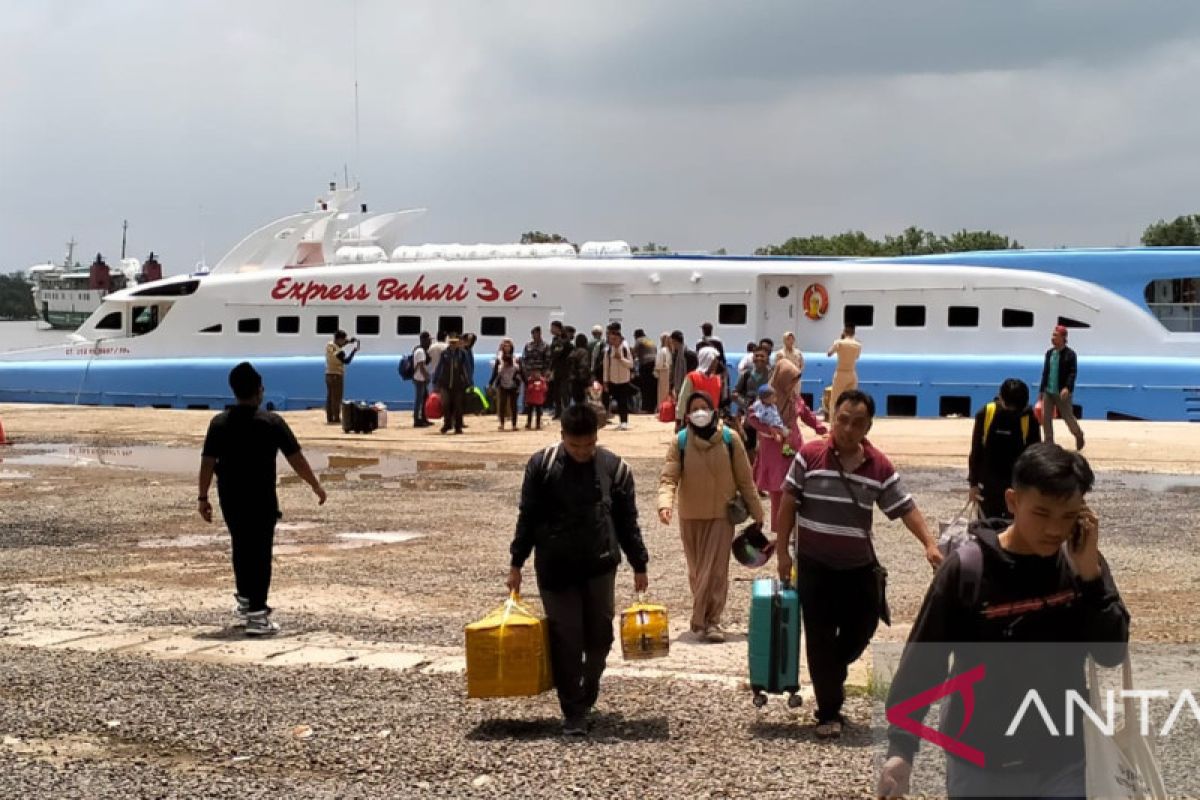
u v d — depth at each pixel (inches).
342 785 260.4
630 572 534.9
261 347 1433.3
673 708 323.0
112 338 1480.1
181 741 292.0
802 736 296.0
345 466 915.4
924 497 725.3
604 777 263.4
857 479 298.4
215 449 414.3
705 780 260.5
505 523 658.8
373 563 549.0
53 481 834.8
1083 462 171.2
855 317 1314.0
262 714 313.9
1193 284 1259.2
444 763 275.0
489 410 1336.1
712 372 892.6
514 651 298.0
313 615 445.4
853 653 300.4
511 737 296.4
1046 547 172.1
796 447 653.3
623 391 1119.6
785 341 908.6
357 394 1375.5
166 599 476.7
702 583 410.6
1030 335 1268.5
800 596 301.9
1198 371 1198.3
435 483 821.2
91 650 389.1
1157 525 628.4
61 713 314.7
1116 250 1285.7
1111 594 176.7
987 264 1314.0
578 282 1359.5
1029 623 173.2
